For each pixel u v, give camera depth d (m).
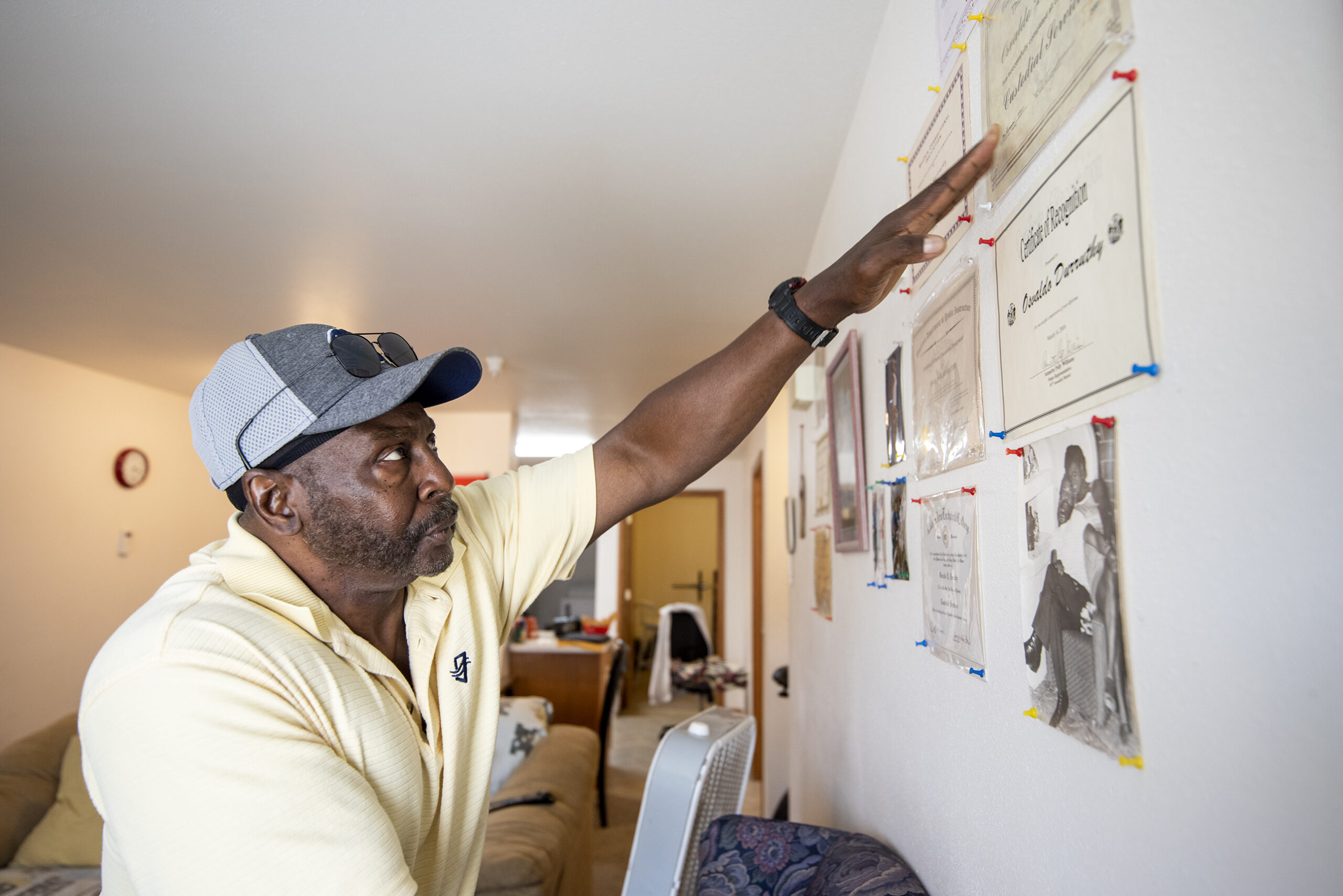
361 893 0.63
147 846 0.62
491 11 1.30
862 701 1.49
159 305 2.82
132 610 4.02
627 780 4.97
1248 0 0.42
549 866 1.78
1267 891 0.40
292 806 0.64
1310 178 0.38
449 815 0.88
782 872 1.21
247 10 1.30
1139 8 0.51
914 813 1.10
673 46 1.39
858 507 1.45
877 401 1.37
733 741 1.57
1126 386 0.53
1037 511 0.67
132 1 1.28
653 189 1.95
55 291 2.67
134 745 0.64
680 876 1.43
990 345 0.79
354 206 2.04
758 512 5.32
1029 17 0.69
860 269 0.82
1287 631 0.39
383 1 1.28
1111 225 0.54
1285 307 0.39
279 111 1.60
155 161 1.79
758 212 2.09
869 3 1.29
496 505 1.06
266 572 0.78
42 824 2.53
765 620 4.57
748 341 1.00
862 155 1.53
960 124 0.90
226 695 0.66
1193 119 0.46
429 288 2.68
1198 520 0.45
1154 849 0.50
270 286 2.64
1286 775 0.38
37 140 1.70
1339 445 0.36
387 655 0.91
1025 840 0.70
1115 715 0.54
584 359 3.71
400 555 0.81
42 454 3.54
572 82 1.50
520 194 1.97
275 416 0.77
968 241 0.88
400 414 0.82
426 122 1.64
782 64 1.45
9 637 3.38
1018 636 0.72
